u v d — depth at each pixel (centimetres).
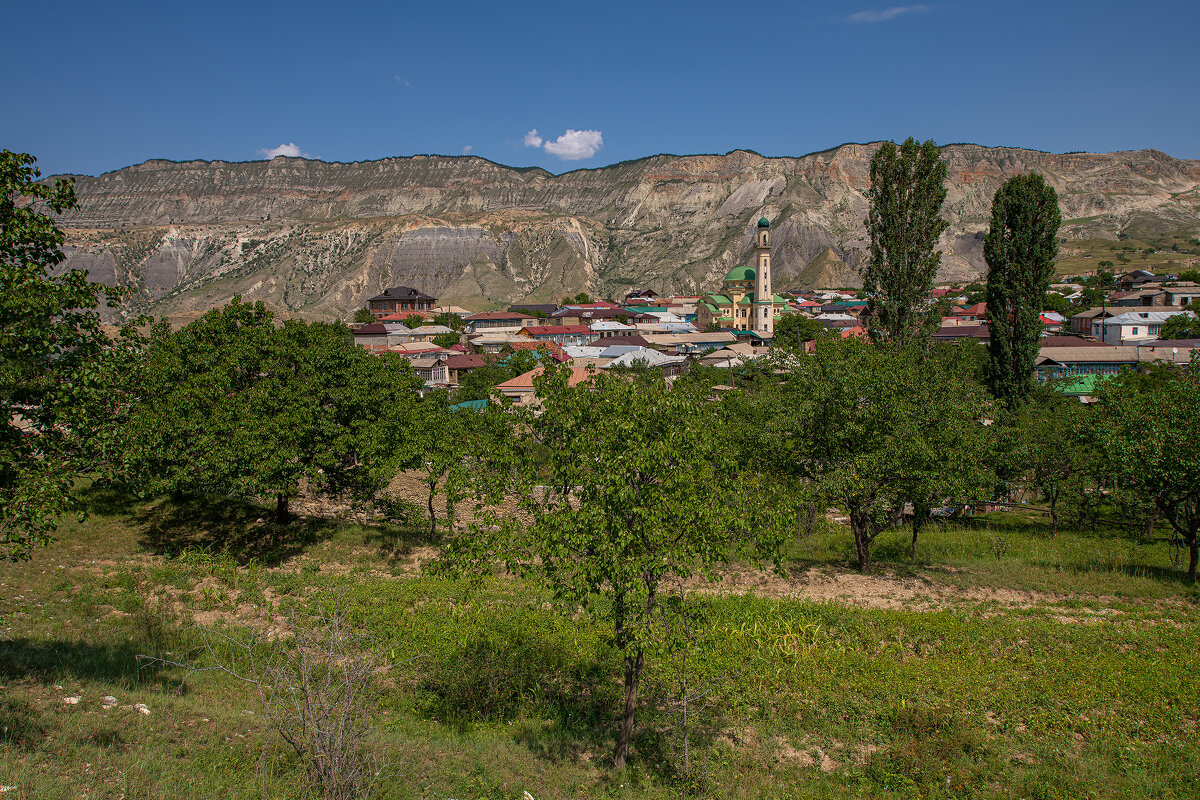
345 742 1050
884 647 1814
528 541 1293
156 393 2494
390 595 2084
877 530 2478
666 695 1566
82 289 1344
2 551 2127
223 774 1071
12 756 992
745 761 1316
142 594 2002
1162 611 2089
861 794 1230
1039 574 2438
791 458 2502
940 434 2412
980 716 1465
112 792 962
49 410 1260
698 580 2338
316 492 3116
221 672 1539
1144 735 1400
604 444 1231
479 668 1609
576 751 1351
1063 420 3247
